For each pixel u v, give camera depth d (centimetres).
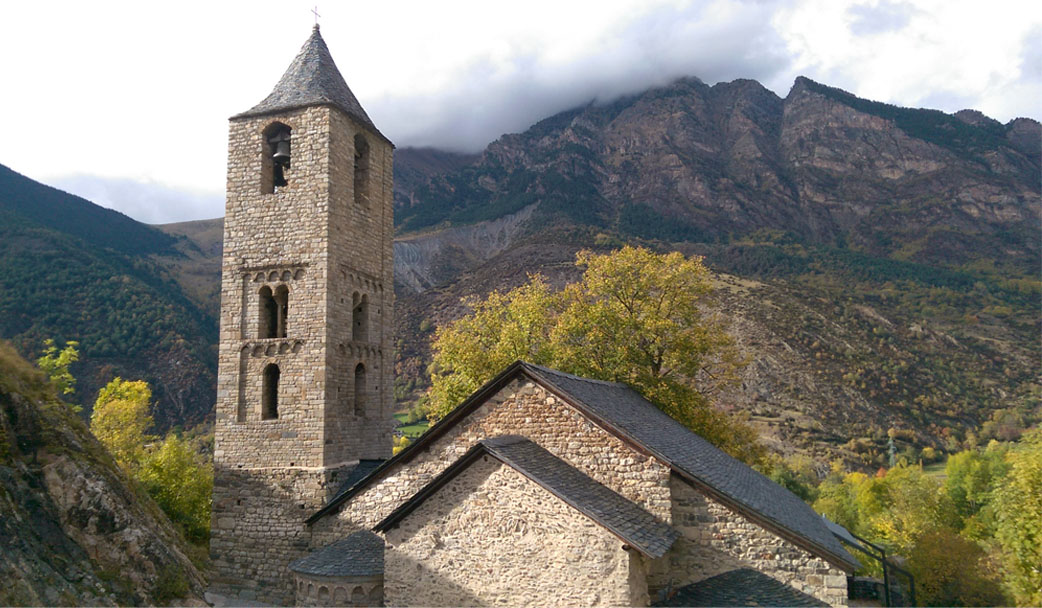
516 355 3762
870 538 5388
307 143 2655
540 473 1580
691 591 1614
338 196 2664
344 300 2672
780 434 9556
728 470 2175
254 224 2683
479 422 1936
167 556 2431
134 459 4631
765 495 2067
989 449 7831
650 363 3819
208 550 3356
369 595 1825
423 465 2055
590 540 1471
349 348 2688
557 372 2125
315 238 2584
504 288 15638
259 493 2523
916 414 10744
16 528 1953
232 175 2748
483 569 1558
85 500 2284
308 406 2511
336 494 2498
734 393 10606
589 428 1783
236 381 2612
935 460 9462
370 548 1953
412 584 1619
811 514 2367
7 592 1730
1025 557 2917
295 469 2489
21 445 2281
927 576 3359
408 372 12762
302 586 1925
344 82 2928
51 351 4872
